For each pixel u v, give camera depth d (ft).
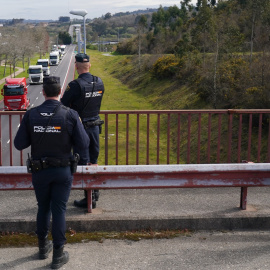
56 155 11.81
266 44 145.48
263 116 95.09
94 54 473.26
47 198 12.25
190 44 178.60
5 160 85.66
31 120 11.68
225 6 228.63
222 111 18.52
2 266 11.98
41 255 12.47
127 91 197.57
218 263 12.06
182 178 14.90
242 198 15.64
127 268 11.80
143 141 101.91
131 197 17.11
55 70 320.29
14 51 305.73
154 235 14.20
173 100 150.10
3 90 136.67
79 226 14.69
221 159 88.02
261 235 14.35
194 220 14.88
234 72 122.31
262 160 82.69
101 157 84.99
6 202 16.44
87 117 15.23
